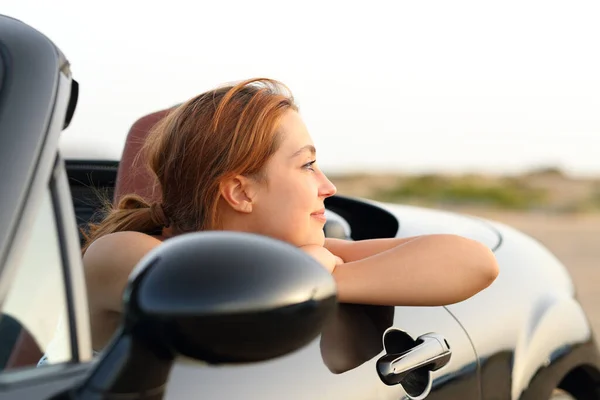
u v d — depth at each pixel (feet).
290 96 5.56
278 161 5.32
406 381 5.04
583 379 7.45
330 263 5.24
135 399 3.21
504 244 7.65
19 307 3.29
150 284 3.05
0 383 3.14
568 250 34.40
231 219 5.41
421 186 87.25
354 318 4.97
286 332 3.17
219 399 3.76
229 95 5.31
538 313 6.81
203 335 3.05
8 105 3.61
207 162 5.28
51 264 3.50
